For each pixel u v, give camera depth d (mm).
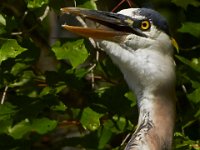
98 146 13211
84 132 13680
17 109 12461
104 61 13023
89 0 12211
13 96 12539
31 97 12523
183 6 13367
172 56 12102
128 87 12641
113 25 12102
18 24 12539
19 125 12938
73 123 13086
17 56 12297
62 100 12922
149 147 11625
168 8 15672
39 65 15188
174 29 15414
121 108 12602
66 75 12453
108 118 12898
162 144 11711
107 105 12609
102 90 12773
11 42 11750
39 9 12594
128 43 12000
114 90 12641
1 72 12422
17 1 13992
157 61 11953
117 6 12617
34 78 12875
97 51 12750
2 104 12500
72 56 12078
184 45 13961
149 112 11898
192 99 12641
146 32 12008
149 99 11945
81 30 11977
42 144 15094
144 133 11742
